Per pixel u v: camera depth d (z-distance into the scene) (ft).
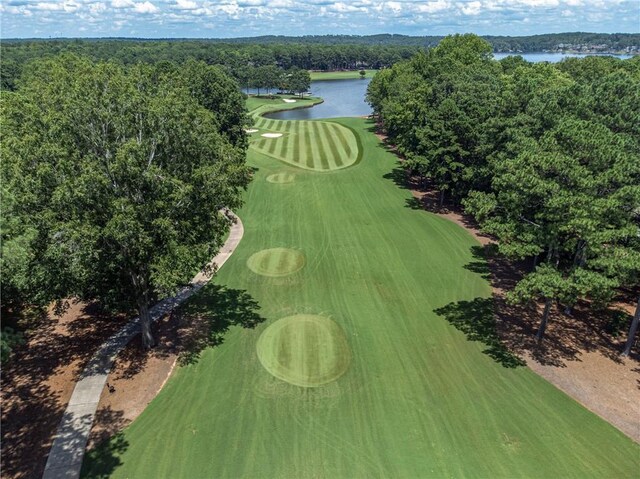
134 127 69.77
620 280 71.31
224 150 87.51
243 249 124.36
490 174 131.64
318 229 137.90
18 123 86.22
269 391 70.38
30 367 75.72
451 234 135.23
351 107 432.66
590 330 87.10
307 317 91.35
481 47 272.10
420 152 167.73
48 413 65.51
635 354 79.56
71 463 57.06
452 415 65.21
